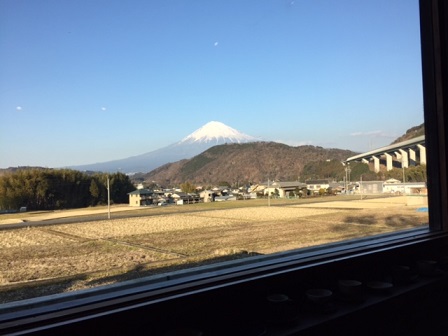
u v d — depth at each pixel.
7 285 71.19
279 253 83.12
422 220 111.44
